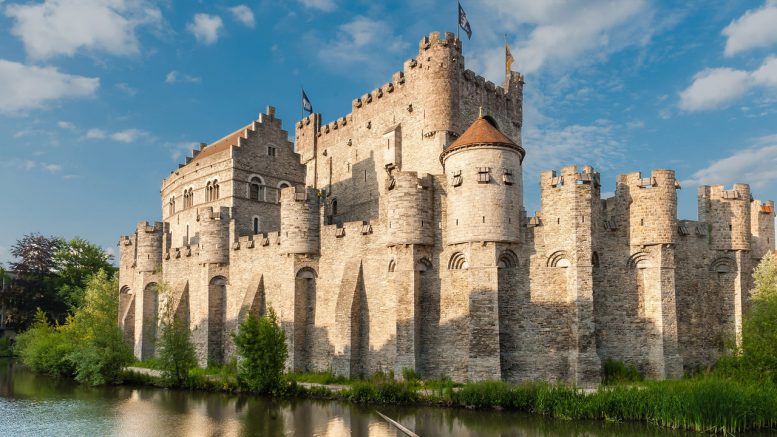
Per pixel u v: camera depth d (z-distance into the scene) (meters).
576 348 49.72
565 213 51.59
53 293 112.38
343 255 59.53
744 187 55.78
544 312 51.34
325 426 40.66
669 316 51.62
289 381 53.06
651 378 51.22
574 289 50.41
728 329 54.53
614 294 52.69
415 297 52.91
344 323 56.28
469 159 52.66
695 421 38.44
